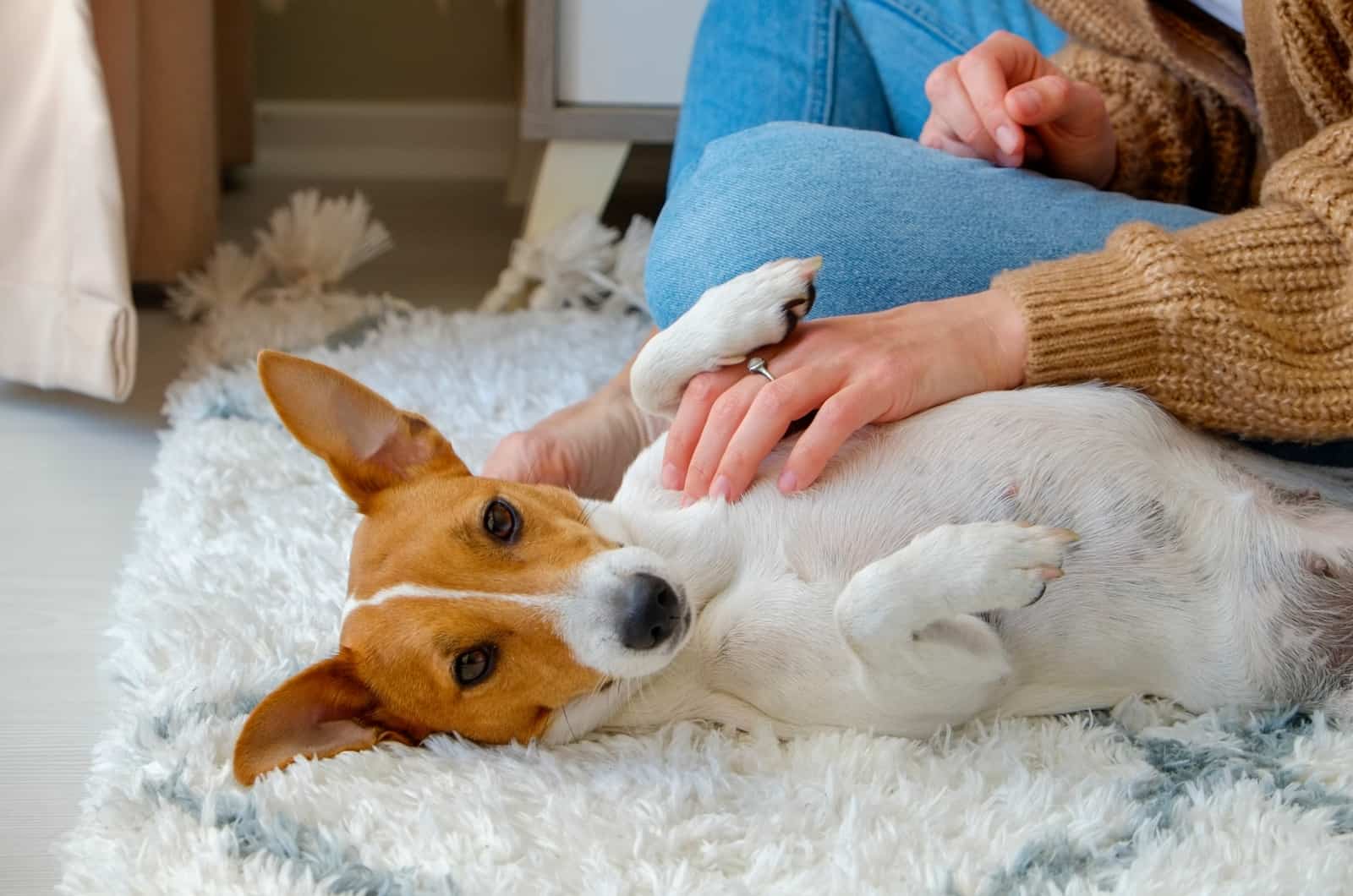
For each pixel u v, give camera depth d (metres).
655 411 1.42
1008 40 1.64
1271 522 1.28
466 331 2.44
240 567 1.70
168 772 1.31
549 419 1.75
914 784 1.19
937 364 1.33
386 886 1.12
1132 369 1.33
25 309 2.14
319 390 1.40
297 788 1.23
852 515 1.31
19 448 2.12
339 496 1.87
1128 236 1.35
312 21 3.34
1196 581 1.28
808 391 1.31
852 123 1.99
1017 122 1.54
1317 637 1.26
